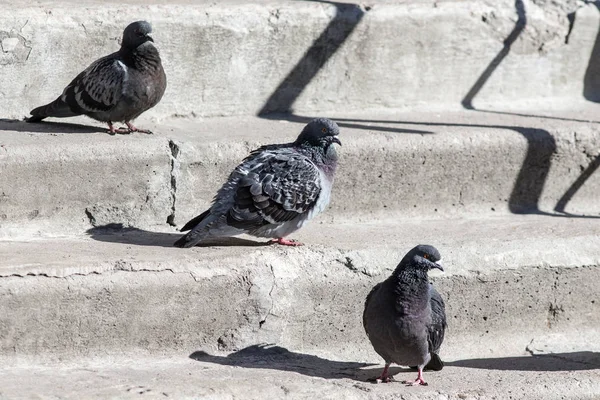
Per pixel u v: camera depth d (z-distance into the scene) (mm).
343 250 10406
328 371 9641
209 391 8602
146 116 12562
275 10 13031
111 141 10914
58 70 12211
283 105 13297
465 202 12250
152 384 8680
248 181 10016
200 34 12680
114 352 9453
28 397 8203
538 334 10875
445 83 13898
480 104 14109
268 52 13047
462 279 10578
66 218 10680
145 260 9578
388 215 11938
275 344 10031
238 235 10781
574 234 11266
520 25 14062
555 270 10852
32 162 10445
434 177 12055
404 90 13727
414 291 8836
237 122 12773
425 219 12031
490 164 12258
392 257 10477
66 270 9250
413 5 13602
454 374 9688
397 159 11852
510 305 10773
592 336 10992
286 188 10039
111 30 12352
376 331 9086
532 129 12547
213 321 9797
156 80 11461
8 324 9062
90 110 11422
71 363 9258
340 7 13289
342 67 13414
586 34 14375
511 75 14211
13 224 10453
